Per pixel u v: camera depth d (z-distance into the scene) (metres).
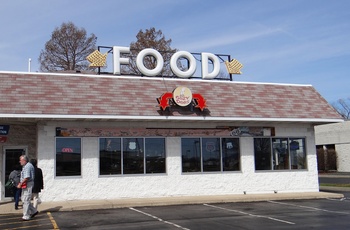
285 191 21.27
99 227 12.12
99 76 19.45
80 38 48.31
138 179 18.94
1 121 17.84
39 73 18.48
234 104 20.58
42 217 14.23
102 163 18.55
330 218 13.55
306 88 23.19
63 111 17.17
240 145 20.83
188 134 19.94
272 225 12.25
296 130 21.94
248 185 20.67
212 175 20.14
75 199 17.86
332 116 21.84
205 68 22.78
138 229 11.73
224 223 12.66
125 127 19.00
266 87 22.33
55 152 17.89
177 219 13.51
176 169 19.56
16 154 18.97
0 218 14.17
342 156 46.41
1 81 17.59
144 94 19.42
